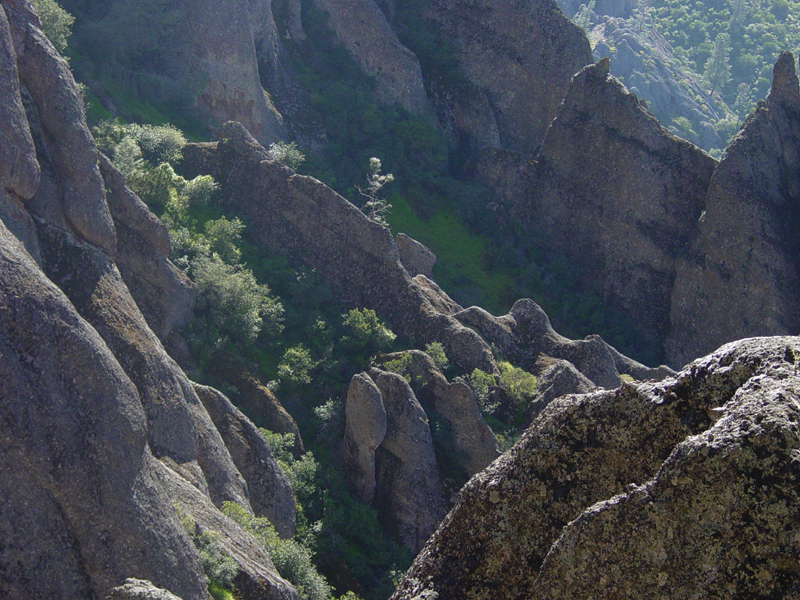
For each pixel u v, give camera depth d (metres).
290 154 84.38
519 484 7.95
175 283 51.44
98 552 25.19
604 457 7.57
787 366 6.51
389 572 44.06
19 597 23.62
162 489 28.34
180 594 26.52
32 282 26.69
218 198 69.88
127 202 49.88
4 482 24.19
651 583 6.24
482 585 7.89
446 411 53.47
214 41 87.50
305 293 63.44
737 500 6.00
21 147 39.47
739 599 5.86
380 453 50.91
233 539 32.72
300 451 50.41
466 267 86.94
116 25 81.44
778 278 82.88
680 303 85.75
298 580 36.03
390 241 65.06
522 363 62.88
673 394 7.30
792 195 86.44
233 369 52.34
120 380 27.62
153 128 72.56
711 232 84.88
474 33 107.88
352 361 58.44
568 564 6.70
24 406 24.92
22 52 43.38
